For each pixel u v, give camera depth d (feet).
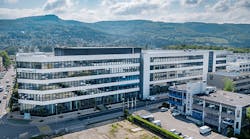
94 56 295.28
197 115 260.01
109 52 315.99
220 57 457.27
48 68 263.70
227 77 369.30
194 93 269.64
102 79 307.37
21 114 277.03
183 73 396.98
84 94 294.46
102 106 303.68
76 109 291.79
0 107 307.99
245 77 391.86
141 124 245.86
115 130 231.09
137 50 345.72
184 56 391.86
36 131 228.43
